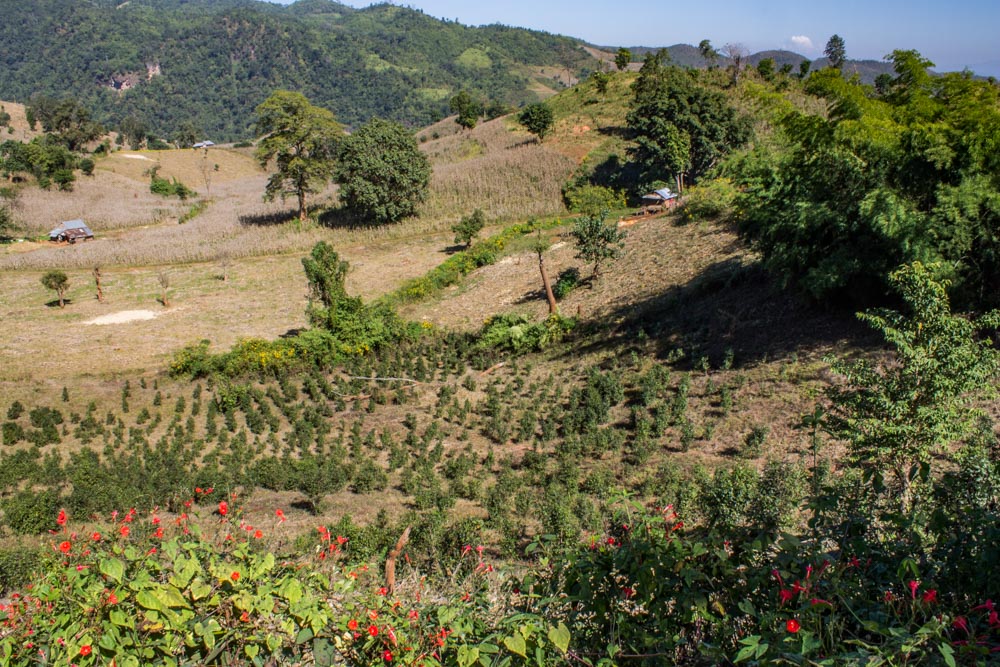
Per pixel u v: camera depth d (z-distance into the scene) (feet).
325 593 14.90
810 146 51.72
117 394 70.74
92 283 119.03
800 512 30.89
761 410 48.98
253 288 114.42
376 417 63.52
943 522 14.39
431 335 85.05
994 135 45.21
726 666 13.00
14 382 74.43
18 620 12.94
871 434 23.54
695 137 140.77
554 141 192.24
